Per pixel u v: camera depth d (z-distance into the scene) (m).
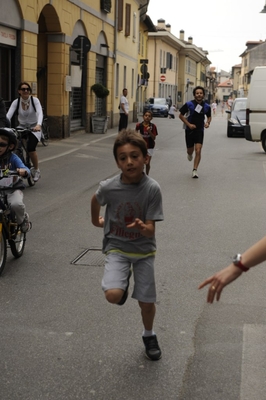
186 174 13.48
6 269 6.23
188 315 4.99
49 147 18.62
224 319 4.91
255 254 2.57
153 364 4.08
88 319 4.88
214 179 12.75
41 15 20.50
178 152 18.58
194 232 7.94
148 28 50.53
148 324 4.14
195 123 12.82
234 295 5.51
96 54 27.34
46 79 21.50
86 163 15.18
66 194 10.66
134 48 37.50
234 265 2.62
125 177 3.94
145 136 12.09
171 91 75.62
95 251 6.98
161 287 5.71
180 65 82.50
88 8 24.30
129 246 3.98
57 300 5.31
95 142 20.91
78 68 21.98
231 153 18.84
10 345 4.36
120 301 3.96
